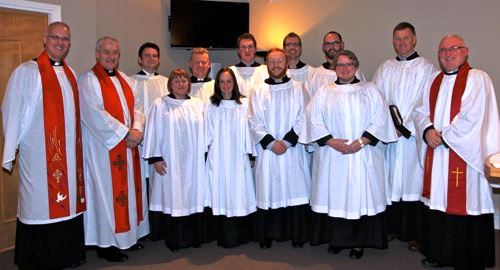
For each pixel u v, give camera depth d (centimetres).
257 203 392
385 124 359
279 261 374
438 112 343
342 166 359
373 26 534
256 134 378
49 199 339
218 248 403
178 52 613
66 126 346
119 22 527
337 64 362
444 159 337
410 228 397
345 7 555
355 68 362
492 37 459
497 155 249
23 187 340
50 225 344
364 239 368
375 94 363
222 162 391
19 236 345
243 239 407
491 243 341
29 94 332
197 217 402
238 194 389
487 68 464
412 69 387
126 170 375
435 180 342
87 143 370
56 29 340
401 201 398
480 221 333
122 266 367
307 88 436
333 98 362
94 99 360
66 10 426
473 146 322
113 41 375
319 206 370
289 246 406
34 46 412
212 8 599
